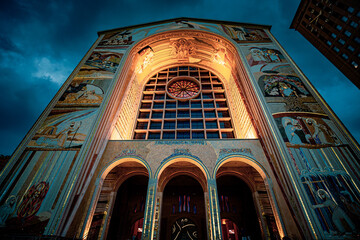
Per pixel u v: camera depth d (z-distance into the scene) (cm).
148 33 2039
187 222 1636
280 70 1514
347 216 823
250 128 1538
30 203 905
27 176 989
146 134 1805
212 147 1280
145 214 1014
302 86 1384
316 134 1114
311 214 852
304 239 852
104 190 1324
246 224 1548
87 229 988
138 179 1652
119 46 1859
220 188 1769
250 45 1781
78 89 1423
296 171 980
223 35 1914
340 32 1563
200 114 2000
